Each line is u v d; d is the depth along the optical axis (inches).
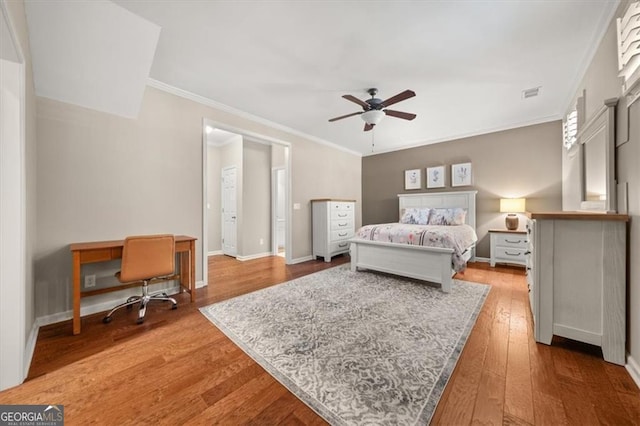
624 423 44.0
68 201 89.7
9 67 56.1
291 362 62.8
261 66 98.0
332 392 52.4
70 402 50.4
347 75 104.6
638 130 57.5
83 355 66.7
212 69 100.3
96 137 95.5
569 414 46.1
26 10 64.4
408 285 123.6
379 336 74.9
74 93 87.6
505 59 93.2
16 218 56.5
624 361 60.0
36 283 83.2
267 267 168.9
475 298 105.6
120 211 101.3
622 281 60.6
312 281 131.9
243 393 52.6
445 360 63.0
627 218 59.4
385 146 223.5
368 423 44.6
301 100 129.4
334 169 217.9
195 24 75.3
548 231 69.4
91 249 82.7
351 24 75.5
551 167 154.8
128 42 78.4
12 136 56.5
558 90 118.5
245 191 201.5
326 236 185.0
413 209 185.3
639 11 54.2
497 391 52.1
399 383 54.8
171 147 115.7
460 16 72.1
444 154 198.5
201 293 116.4
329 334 76.4
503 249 158.9
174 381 56.4
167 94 114.4
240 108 139.9
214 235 227.1
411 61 94.4
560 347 68.7
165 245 94.4
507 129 169.9
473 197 179.0
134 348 70.1
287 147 178.1
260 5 68.2
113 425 45.0
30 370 60.4
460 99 128.2
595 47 84.0
